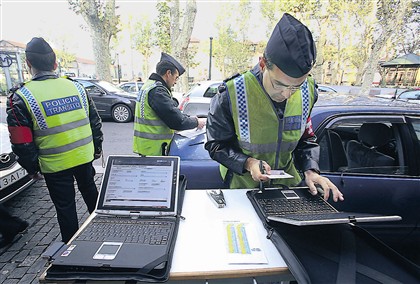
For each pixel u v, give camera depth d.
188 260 0.91
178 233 1.05
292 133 1.34
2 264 2.20
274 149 1.35
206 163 2.08
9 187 2.48
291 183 1.47
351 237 1.00
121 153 5.30
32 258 2.28
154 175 1.22
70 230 2.15
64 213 2.11
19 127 1.79
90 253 0.89
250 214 1.19
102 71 12.22
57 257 0.87
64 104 1.98
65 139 1.98
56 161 1.97
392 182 1.93
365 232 1.00
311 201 1.22
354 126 2.23
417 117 2.00
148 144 2.49
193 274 0.86
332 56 21.14
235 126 1.31
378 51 9.12
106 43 12.27
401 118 1.97
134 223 1.09
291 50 1.00
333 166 1.94
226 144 1.38
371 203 1.94
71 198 2.13
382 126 2.09
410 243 2.11
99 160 4.79
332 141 1.99
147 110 2.42
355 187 1.90
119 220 1.11
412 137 1.98
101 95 8.06
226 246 0.98
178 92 10.70
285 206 1.18
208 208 1.23
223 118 1.31
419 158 1.96
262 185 1.34
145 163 1.25
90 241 0.96
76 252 0.89
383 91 10.90
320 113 1.99
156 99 2.33
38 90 1.86
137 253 0.90
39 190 3.51
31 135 1.86
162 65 2.48
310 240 0.98
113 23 12.45
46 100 1.88
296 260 0.88
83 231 1.02
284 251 0.93
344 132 2.30
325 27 16.56
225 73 28.16
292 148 1.38
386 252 0.91
